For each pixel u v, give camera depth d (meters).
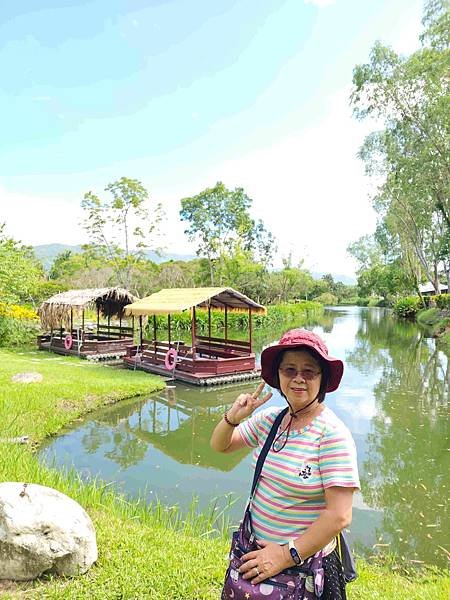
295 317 48.31
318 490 1.79
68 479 6.06
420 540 5.46
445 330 28.23
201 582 3.56
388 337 29.02
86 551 3.63
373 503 6.42
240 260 46.75
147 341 17.61
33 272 23.70
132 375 14.83
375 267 69.75
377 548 5.27
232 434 2.17
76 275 43.06
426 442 8.98
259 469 1.95
